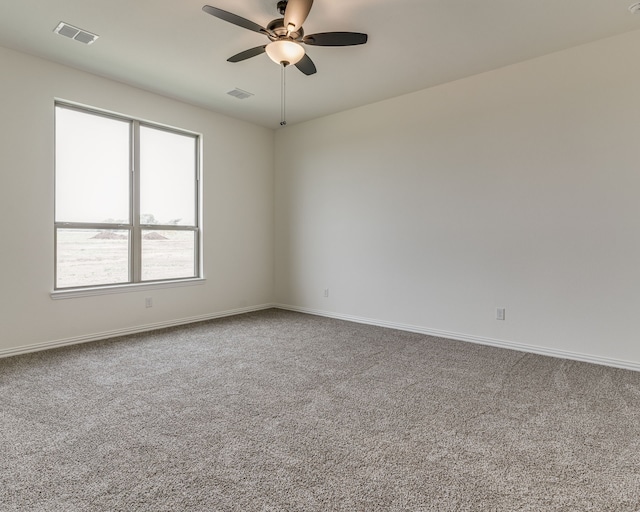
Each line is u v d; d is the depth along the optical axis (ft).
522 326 12.00
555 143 11.28
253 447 6.40
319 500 5.10
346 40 8.90
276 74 12.73
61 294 12.21
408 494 5.23
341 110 16.40
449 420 7.39
